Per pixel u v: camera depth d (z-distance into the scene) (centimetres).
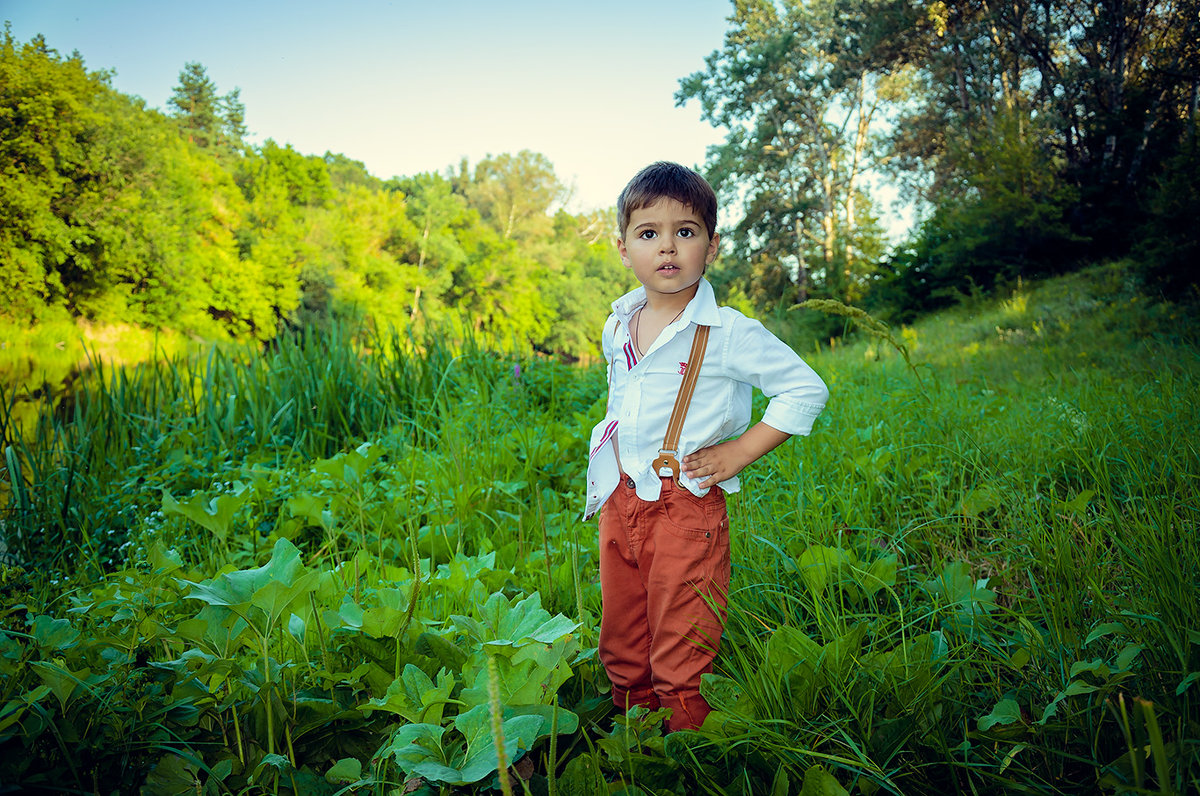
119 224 2908
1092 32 1923
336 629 172
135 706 149
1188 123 1652
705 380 172
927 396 399
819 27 3297
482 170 7538
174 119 5250
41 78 2788
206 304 3148
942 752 145
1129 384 411
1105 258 1681
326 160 6425
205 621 159
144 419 466
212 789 141
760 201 3453
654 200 169
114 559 338
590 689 187
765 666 159
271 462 429
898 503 281
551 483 371
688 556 167
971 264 1920
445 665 171
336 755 160
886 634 191
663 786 142
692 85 3447
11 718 133
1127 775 127
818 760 145
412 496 323
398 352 570
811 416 167
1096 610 183
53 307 2673
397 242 5034
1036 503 259
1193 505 220
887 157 3497
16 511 362
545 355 667
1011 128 1869
